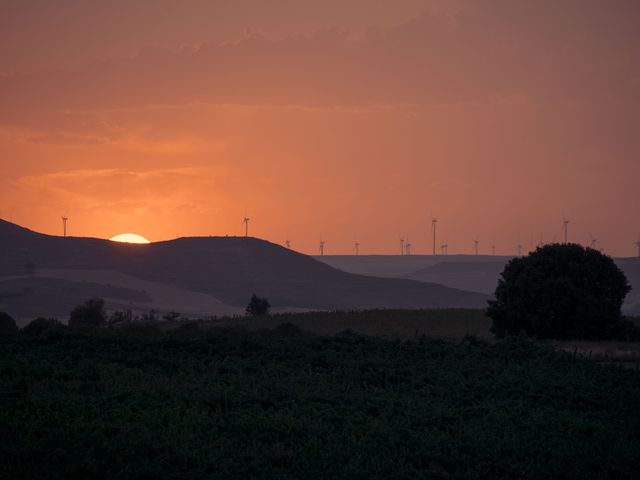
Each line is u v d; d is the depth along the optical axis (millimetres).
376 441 98875
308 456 91625
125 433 94188
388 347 175750
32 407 102688
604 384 143625
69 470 82500
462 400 126750
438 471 91062
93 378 128125
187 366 141000
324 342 176875
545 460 98062
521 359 168750
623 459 98062
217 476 83438
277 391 121000
